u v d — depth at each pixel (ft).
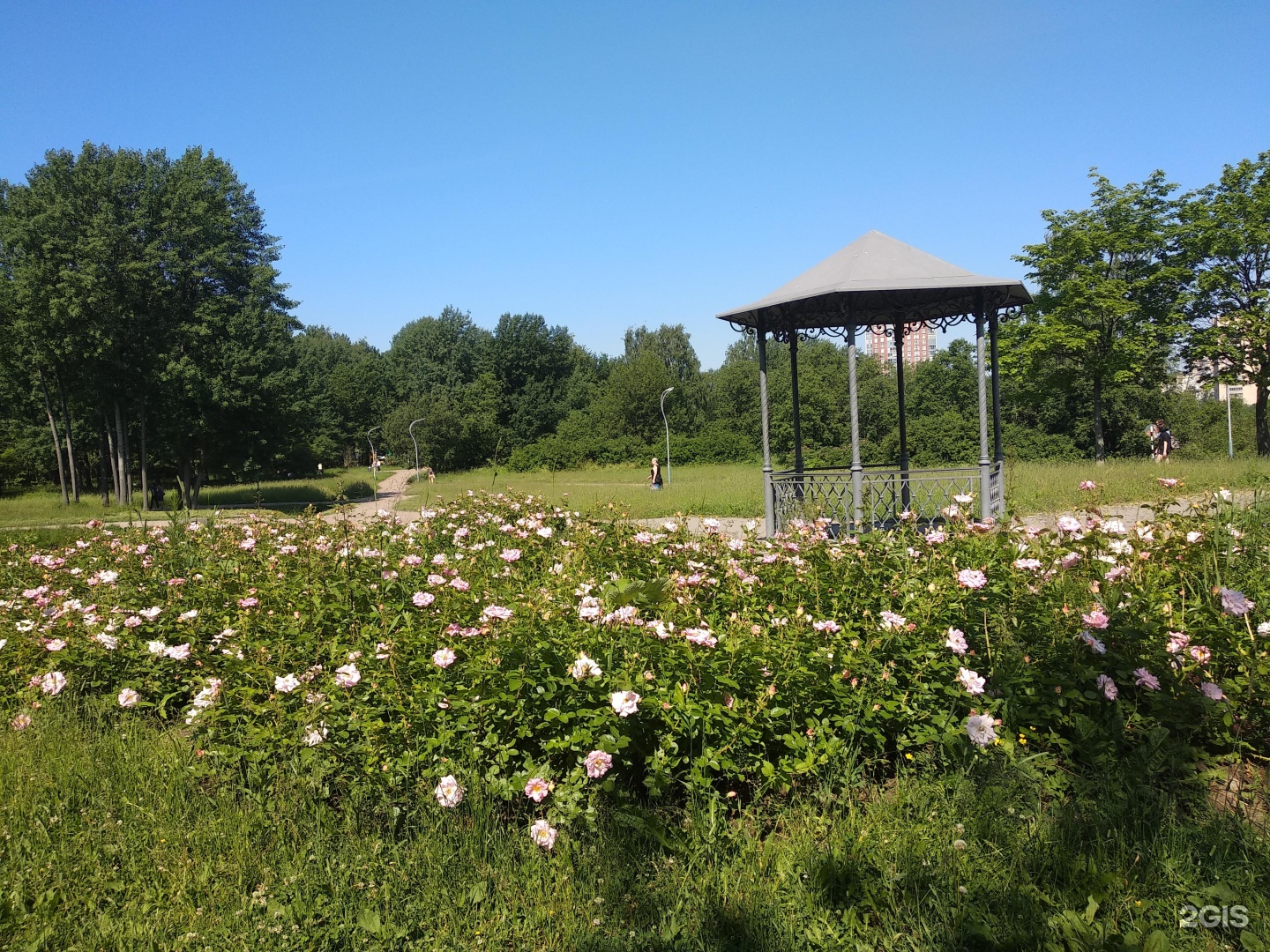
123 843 10.37
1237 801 10.13
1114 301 103.86
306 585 17.57
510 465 214.90
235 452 124.16
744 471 135.74
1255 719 11.15
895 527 18.40
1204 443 162.20
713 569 16.75
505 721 11.25
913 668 12.01
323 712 11.56
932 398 160.35
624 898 9.00
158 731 14.16
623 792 10.47
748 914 8.59
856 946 8.10
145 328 113.80
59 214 107.76
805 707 11.44
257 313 121.08
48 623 17.39
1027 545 15.87
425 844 9.86
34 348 113.60
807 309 33.55
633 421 224.12
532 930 8.65
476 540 24.35
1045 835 9.52
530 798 10.37
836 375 187.32
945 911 8.40
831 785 10.65
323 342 335.67
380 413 291.99
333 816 10.73
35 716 14.74
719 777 11.03
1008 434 134.51
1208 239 103.81
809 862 9.39
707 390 247.50
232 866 9.71
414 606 16.08
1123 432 139.85
